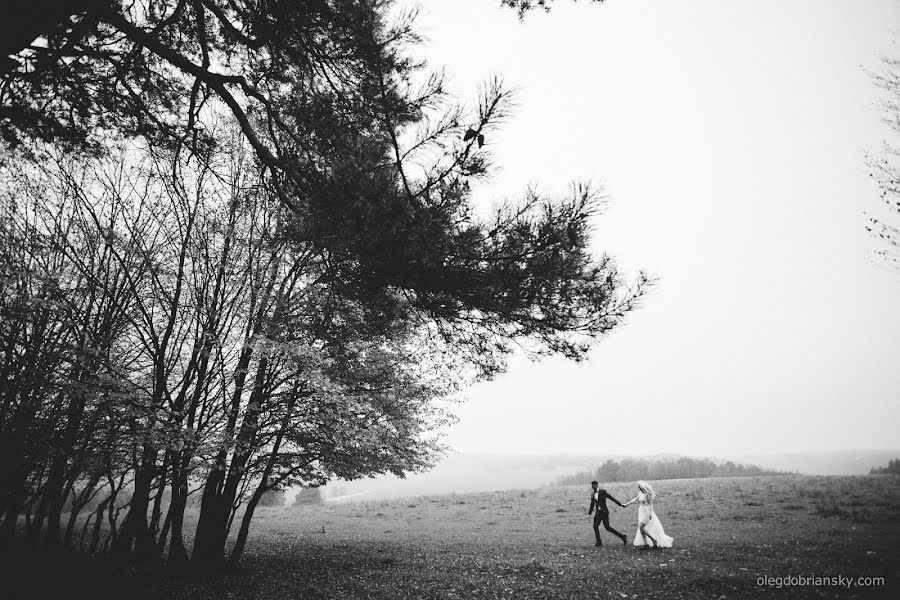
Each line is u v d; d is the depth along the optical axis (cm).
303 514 3256
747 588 798
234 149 1038
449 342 580
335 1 478
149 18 618
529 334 519
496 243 451
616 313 486
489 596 840
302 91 591
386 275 494
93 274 977
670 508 2380
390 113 463
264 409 1026
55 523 1043
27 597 681
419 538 1883
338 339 1055
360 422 1062
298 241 555
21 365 773
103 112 668
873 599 716
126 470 979
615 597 794
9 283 756
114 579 830
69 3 454
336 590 906
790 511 2003
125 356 1027
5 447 717
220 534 1076
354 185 438
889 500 2027
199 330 1065
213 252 1102
